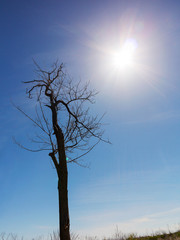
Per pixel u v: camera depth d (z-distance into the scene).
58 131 9.57
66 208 8.30
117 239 10.93
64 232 7.93
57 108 10.49
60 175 8.83
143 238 11.40
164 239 10.84
